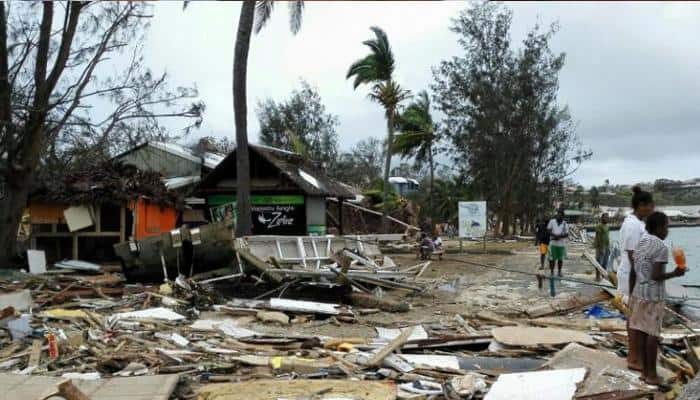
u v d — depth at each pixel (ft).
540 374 21.02
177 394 20.35
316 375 22.76
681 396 17.51
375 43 102.32
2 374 21.81
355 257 50.78
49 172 60.49
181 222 72.49
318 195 80.23
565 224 52.70
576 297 38.32
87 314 33.19
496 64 140.87
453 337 28.50
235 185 81.46
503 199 143.74
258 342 28.68
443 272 64.85
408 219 139.64
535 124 142.41
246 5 64.03
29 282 44.55
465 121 144.15
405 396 20.04
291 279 43.29
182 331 30.83
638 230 25.76
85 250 61.16
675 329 32.19
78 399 16.37
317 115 165.58
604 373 21.17
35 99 55.57
